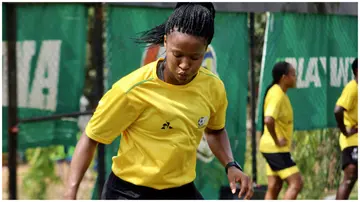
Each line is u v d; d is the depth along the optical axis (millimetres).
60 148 10180
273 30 13062
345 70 14656
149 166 6781
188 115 6668
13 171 9586
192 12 6141
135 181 6867
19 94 9500
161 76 6617
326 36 14164
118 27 10719
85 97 10492
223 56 12289
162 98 6590
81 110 10406
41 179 10078
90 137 6762
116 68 10703
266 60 13008
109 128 6691
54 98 9953
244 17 12688
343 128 13406
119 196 6988
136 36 10969
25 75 9562
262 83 13039
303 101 13773
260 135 13273
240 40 12625
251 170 13477
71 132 10281
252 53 12953
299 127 13781
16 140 9500
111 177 7113
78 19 10227
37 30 9672
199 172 12078
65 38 10047
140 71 6637
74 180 6723
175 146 6672
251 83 13086
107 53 10578
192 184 7117
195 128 6781
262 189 13773
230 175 7312
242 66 12688
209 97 6844
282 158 12719
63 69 10039
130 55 10914
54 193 10227
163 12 11438
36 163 9969
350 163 13586
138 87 6559
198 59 6211
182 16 6148
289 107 12758
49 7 9820
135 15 10969
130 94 6555
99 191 10773
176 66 6215
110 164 10891
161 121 6625
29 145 9734
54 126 10039
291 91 13484
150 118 6625
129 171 6883
